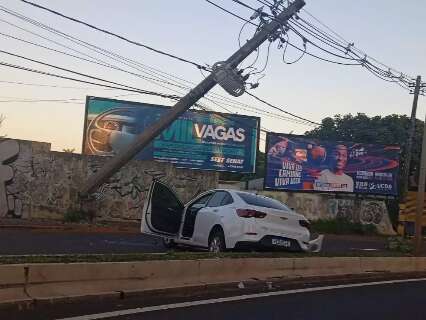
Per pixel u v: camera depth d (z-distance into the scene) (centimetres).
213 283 1059
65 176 2480
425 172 1892
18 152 2425
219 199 1386
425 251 2083
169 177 2728
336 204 3622
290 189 3566
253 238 1271
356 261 1438
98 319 748
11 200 2411
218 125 3347
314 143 3612
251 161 3378
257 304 947
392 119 5312
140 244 1688
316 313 912
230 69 2134
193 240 1414
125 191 2630
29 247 1417
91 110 3241
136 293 919
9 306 758
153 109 3275
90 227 2216
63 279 839
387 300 1094
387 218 3625
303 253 1362
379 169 3678
